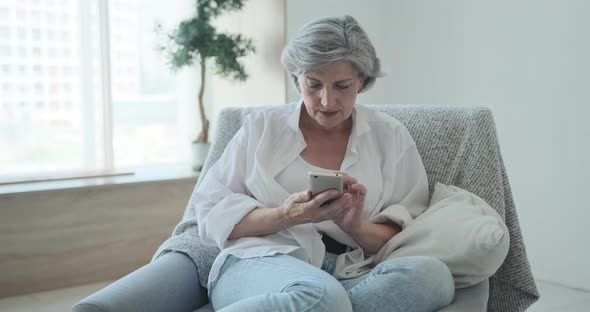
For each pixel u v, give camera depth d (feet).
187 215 5.53
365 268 4.96
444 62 11.27
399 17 12.01
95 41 10.65
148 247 10.04
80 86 10.61
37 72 10.24
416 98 11.82
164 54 11.30
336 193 4.53
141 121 11.44
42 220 9.13
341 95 4.84
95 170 10.56
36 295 9.09
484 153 5.30
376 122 5.39
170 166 11.47
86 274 9.55
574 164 9.55
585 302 9.05
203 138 10.83
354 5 12.00
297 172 5.17
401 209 5.11
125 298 4.12
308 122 5.31
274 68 10.81
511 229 5.27
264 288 4.21
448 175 5.42
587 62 9.30
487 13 10.53
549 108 9.80
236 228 4.92
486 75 10.62
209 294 4.77
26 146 10.24
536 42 9.91
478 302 4.49
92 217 9.51
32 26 10.14
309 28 4.80
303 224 4.96
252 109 5.92
